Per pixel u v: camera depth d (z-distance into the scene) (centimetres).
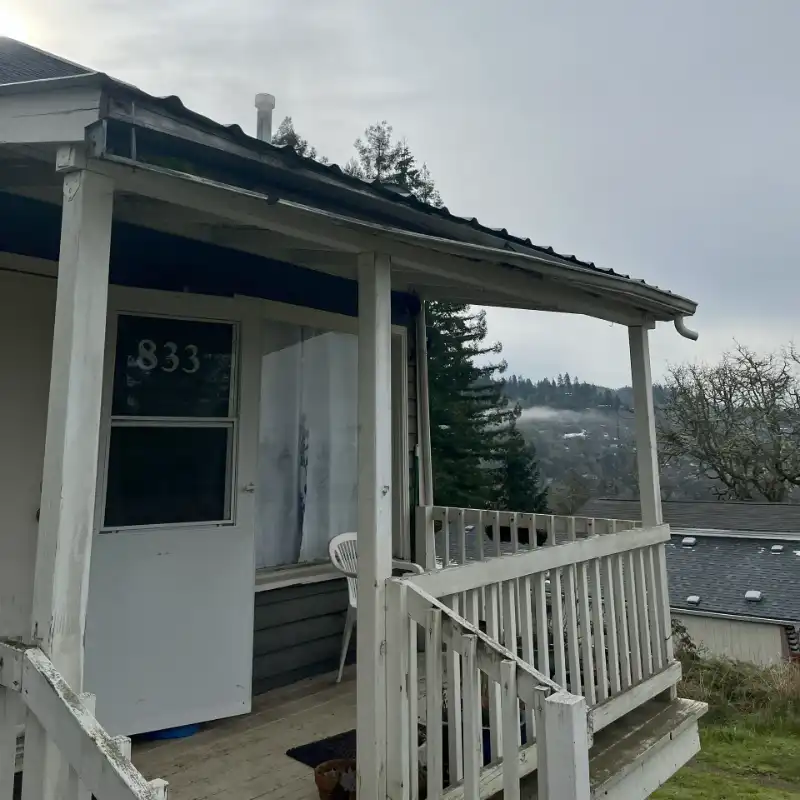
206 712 290
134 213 237
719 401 2022
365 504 223
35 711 139
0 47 351
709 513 1942
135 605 277
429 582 220
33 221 264
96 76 144
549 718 161
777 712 827
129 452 287
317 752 269
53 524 150
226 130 170
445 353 1966
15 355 256
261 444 363
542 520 385
